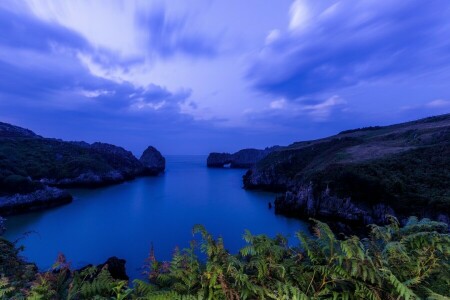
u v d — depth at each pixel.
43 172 65.44
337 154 58.69
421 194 27.91
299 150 78.12
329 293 3.21
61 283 3.43
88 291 3.17
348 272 3.18
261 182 68.31
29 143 80.75
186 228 33.31
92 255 24.58
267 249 3.41
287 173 66.19
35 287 3.01
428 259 3.30
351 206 31.39
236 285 3.12
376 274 3.08
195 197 56.25
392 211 28.02
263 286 3.07
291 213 39.28
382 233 3.82
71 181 66.88
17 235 30.27
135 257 23.75
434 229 3.71
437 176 31.30
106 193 60.62
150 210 43.72
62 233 31.17
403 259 3.35
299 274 3.28
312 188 37.06
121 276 15.79
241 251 3.41
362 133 89.44
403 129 72.31
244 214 40.41
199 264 3.48
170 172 121.12
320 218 34.53
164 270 3.63
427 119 80.50
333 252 3.39
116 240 28.59
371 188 31.12
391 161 38.03
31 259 23.53
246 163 161.50
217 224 34.97
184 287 3.12
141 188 69.44
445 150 37.44
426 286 3.21
